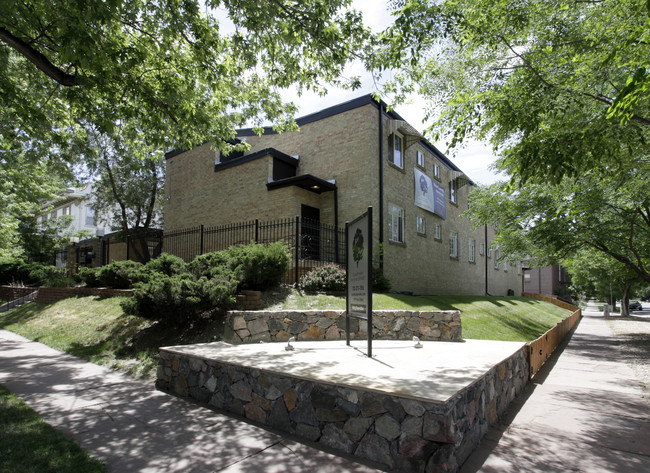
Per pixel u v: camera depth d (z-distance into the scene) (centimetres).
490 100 668
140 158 1055
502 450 392
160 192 2486
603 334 1838
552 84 640
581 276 3703
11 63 812
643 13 545
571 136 569
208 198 1788
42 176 1537
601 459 372
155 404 521
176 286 768
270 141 1816
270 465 349
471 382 397
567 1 639
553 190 1148
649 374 818
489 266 3098
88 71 698
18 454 351
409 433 344
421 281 1912
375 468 347
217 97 966
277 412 441
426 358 548
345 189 1550
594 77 616
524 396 612
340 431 386
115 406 509
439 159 2250
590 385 702
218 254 990
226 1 695
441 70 804
